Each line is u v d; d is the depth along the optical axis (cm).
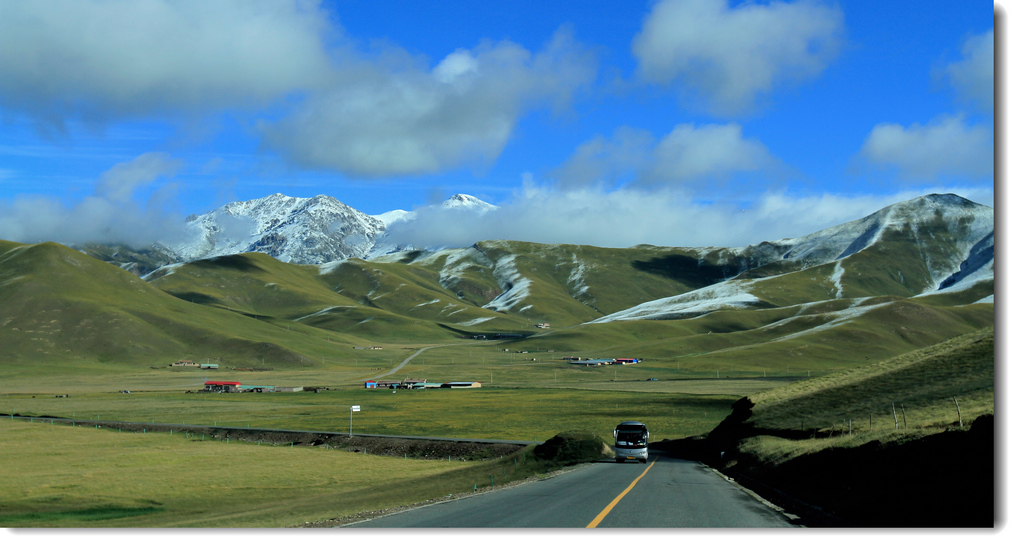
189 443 9769
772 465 4022
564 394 18662
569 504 2547
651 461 5991
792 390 7969
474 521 2147
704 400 16050
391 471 6994
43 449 8975
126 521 4044
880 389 6278
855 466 2927
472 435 10312
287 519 2947
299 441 9988
